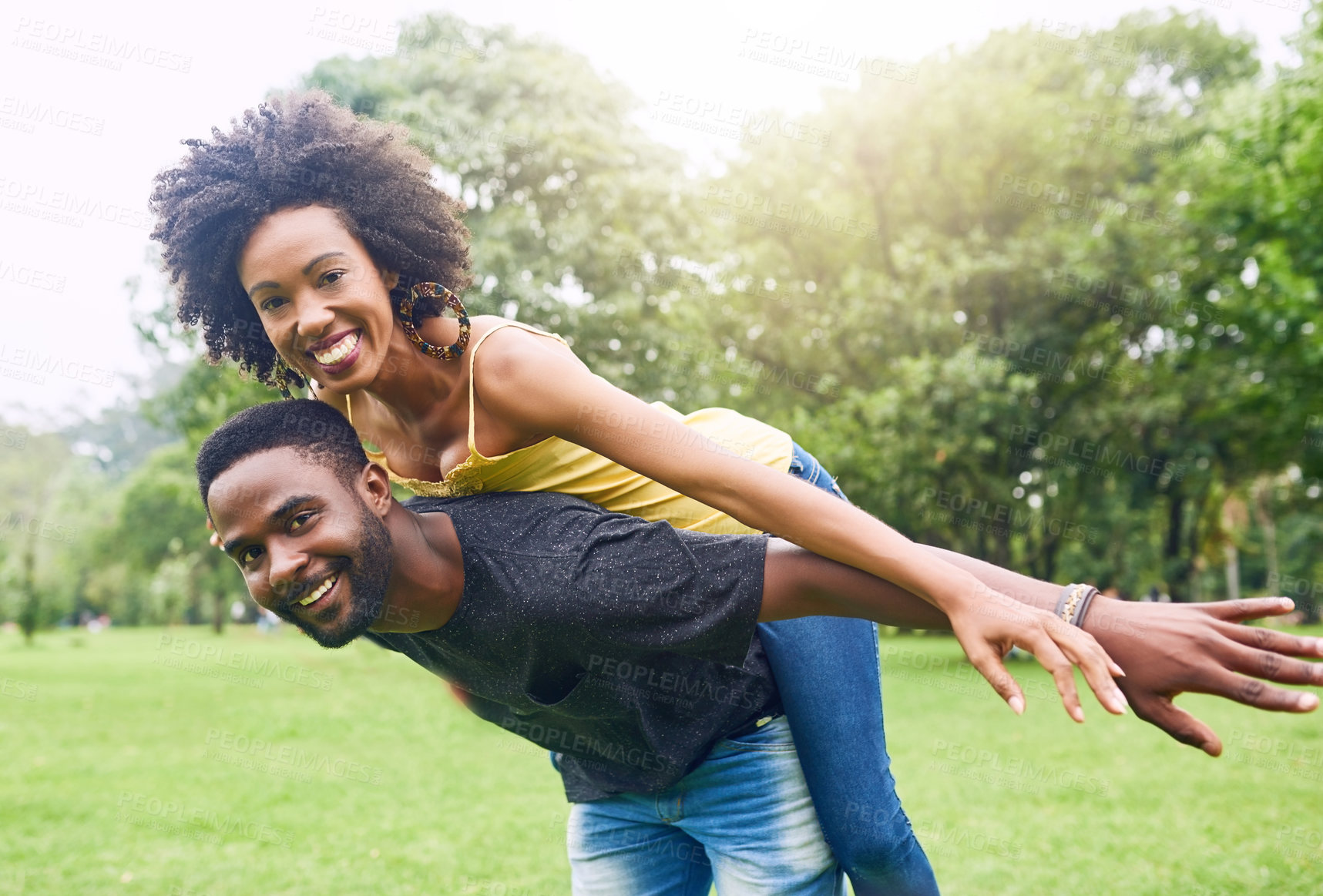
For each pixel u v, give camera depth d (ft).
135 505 132.46
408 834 19.85
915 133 64.23
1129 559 83.97
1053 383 61.87
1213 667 5.15
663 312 48.80
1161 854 17.61
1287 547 118.21
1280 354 59.06
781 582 6.00
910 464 52.90
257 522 5.73
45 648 91.61
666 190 46.70
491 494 7.04
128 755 28.78
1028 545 72.18
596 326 43.42
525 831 20.11
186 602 134.62
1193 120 62.44
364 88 43.32
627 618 6.07
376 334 6.55
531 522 6.55
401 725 34.30
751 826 7.54
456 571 6.41
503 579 6.30
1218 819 20.06
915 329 59.21
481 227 43.55
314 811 21.93
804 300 65.57
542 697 6.83
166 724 34.71
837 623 7.56
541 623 6.21
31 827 20.56
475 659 6.66
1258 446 66.33
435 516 6.63
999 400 52.26
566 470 7.29
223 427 6.06
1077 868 16.79
